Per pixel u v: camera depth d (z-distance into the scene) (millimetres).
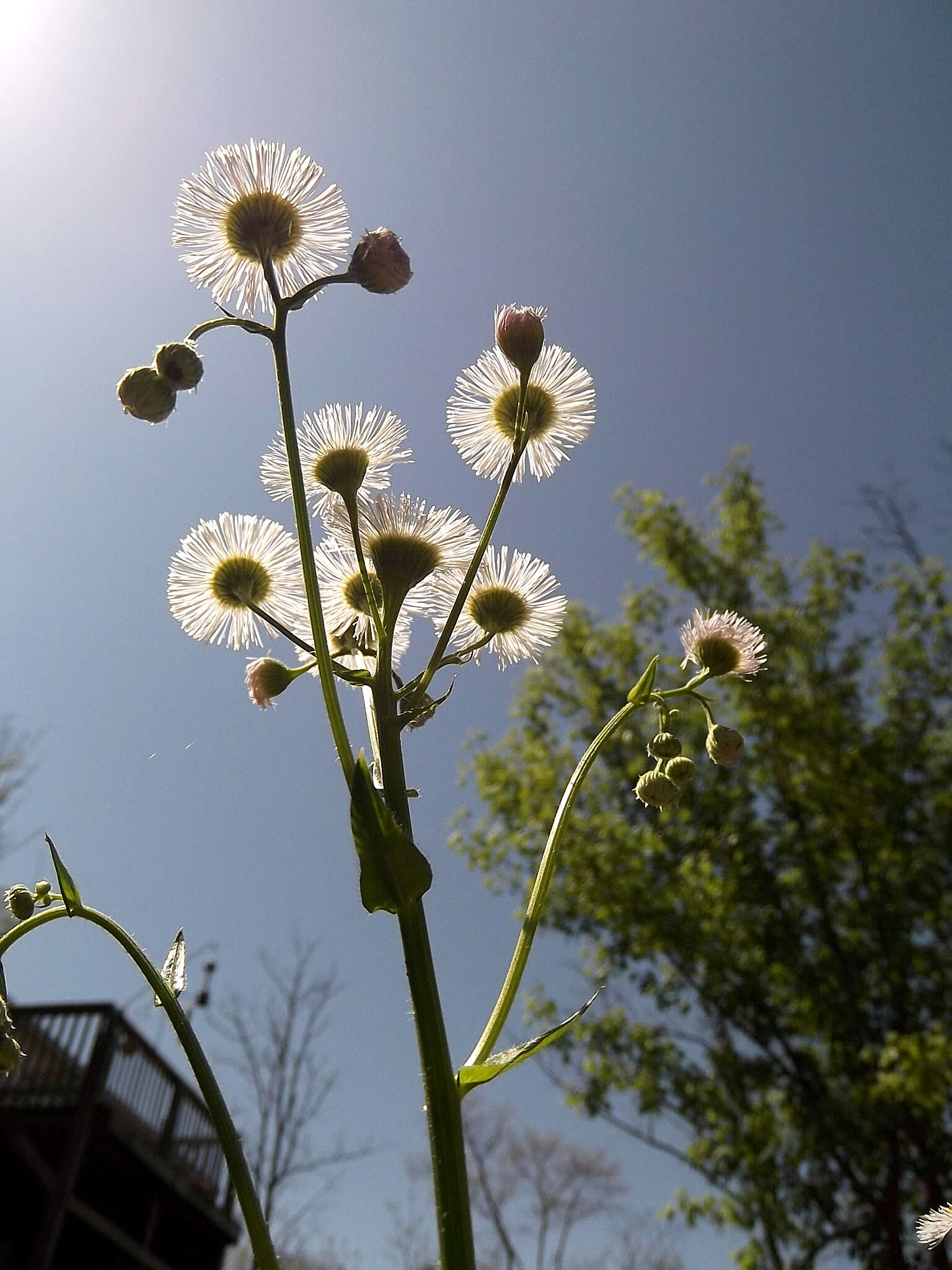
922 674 12805
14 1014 10461
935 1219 1388
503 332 1396
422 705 1216
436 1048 975
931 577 13000
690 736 12367
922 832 12117
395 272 1209
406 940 997
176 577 1411
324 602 1423
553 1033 993
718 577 13047
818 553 13367
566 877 12164
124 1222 12711
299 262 1283
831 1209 10734
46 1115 9984
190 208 1252
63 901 1128
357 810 1004
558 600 1446
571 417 1479
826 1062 11750
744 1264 10141
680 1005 11688
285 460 1428
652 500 13359
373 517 1308
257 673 1350
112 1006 10547
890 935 11688
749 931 11570
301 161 1268
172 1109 11945
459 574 1396
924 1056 9289
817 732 11852
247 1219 933
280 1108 16938
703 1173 10898
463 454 1491
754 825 12016
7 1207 11086
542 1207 22188
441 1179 939
